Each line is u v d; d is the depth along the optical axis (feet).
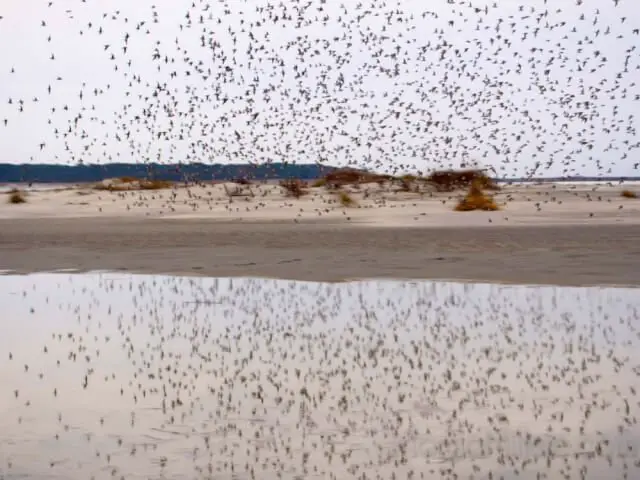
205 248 72.49
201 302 44.42
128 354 31.78
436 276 52.01
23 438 21.44
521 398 24.79
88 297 46.80
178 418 23.21
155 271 58.03
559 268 53.98
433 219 105.09
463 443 20.81
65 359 30.91
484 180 158.30
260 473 18.89
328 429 22.12
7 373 28.71
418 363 29.66
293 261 61.36
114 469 19.12
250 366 29.60
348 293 46.42
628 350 30.76
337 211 121.70
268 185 160.15
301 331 36.04
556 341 32.78
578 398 24.59
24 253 72.28
